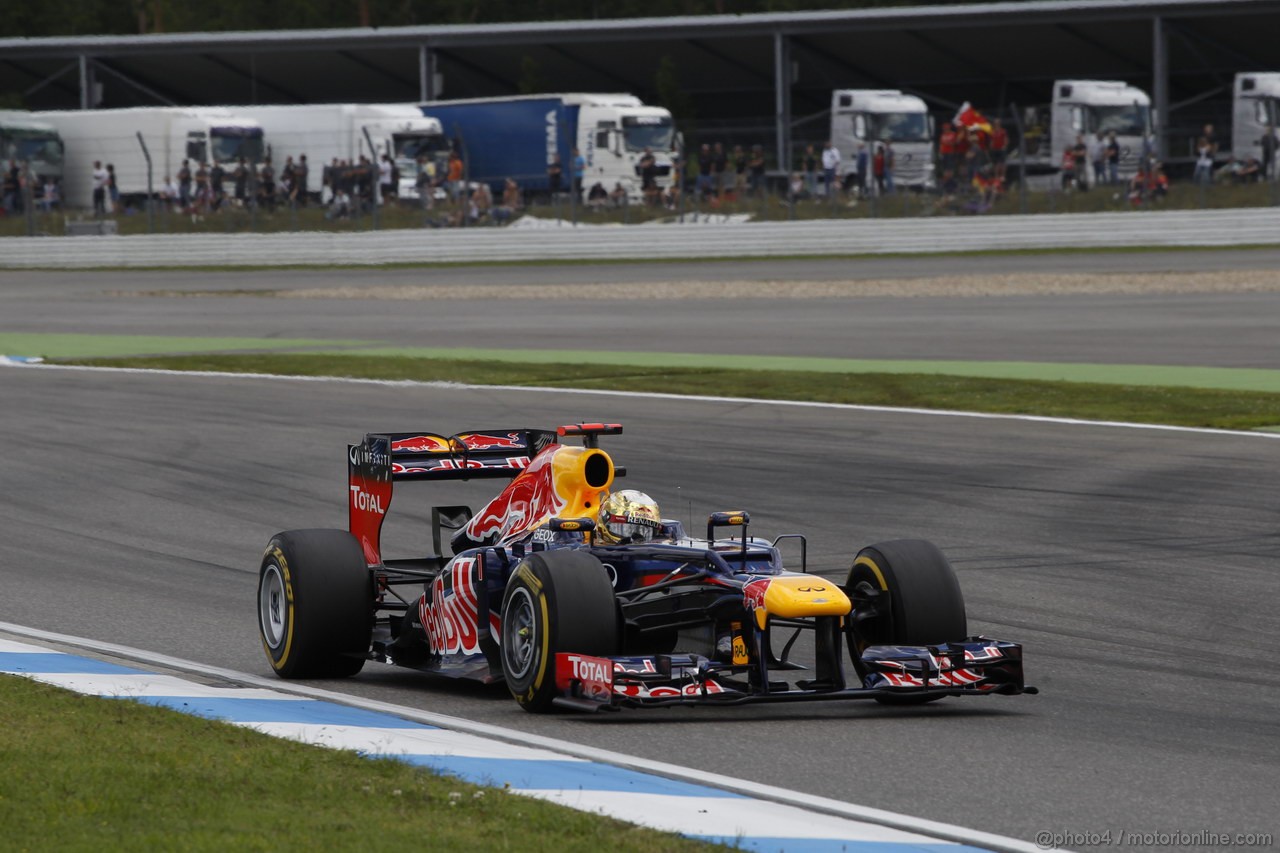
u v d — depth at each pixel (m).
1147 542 42.25
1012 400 68.12
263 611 30.84
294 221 173.12
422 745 23.80
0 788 20.83
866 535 44.03
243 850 18.20
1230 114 189.62
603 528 27.89
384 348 95.94
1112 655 31.28
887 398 69.88
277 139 178.88
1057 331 95.75
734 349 91.75
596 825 19.34
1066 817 20.42
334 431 64.69
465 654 28.61
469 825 19.34
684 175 174.38
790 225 156.12
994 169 166.25
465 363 86.00
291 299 131.25
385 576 30.80
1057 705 27.30
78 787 20.91
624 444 59.84
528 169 181.25
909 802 21.09
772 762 23.19
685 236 158.88
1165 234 148.38
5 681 27.98
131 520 48.69
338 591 29.56
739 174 175.62
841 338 95.88
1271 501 47.12
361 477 32.12
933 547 27.27
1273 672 29.75
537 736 24.67
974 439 59.34
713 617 26.56
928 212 166.50
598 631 25.48
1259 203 157.38
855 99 175.38
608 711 24.42
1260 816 20.48
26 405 73.56
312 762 22.36
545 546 27.95
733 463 55.69
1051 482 50.94
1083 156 167.25
